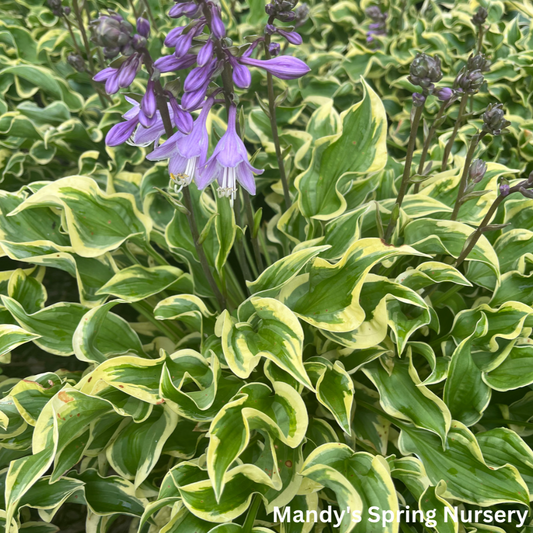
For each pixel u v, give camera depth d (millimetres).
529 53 612
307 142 502
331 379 386
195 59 303
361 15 788
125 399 388
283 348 358
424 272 398
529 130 561
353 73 652
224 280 436
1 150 603
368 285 389
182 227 468
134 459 390
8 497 340
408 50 681
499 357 388
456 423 372
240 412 358
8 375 521
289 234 487
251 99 651
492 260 389
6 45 706
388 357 410
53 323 423
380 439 411
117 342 432
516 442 369
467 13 690
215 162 329
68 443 372
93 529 389
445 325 470
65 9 541
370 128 447
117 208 445
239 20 824
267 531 345
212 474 321
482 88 617
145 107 286
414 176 355
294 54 681
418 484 365
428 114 622
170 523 353
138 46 278
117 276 436
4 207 450
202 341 427
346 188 458
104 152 624
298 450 377
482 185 447
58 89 623
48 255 423
